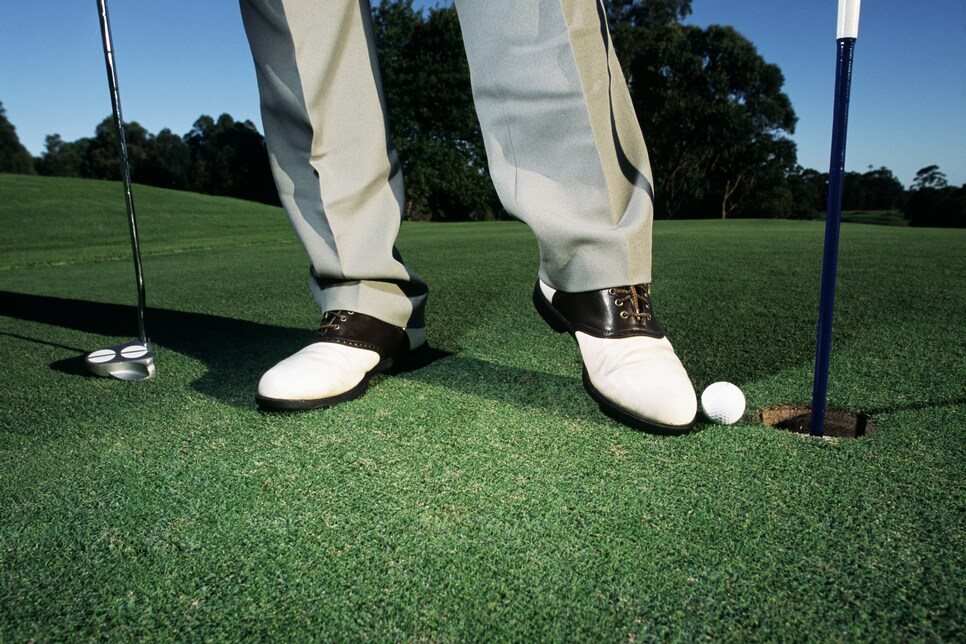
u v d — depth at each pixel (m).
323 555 0.77
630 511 0.85
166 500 0.92
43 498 0.94
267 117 1.39
